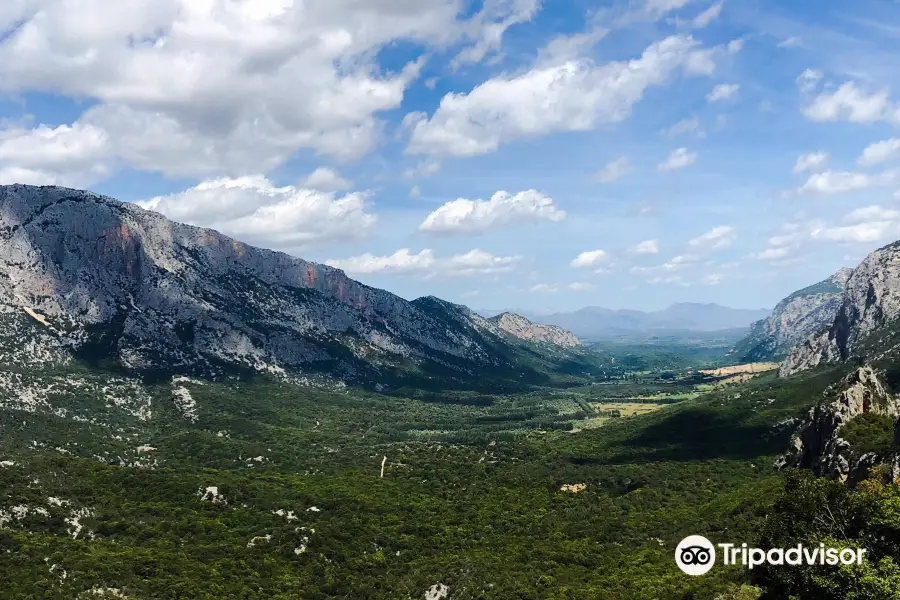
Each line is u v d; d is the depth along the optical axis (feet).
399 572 442.91
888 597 200.85
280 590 392.88
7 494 449.89
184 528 468.75
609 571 397.19
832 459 398.01
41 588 331.77
